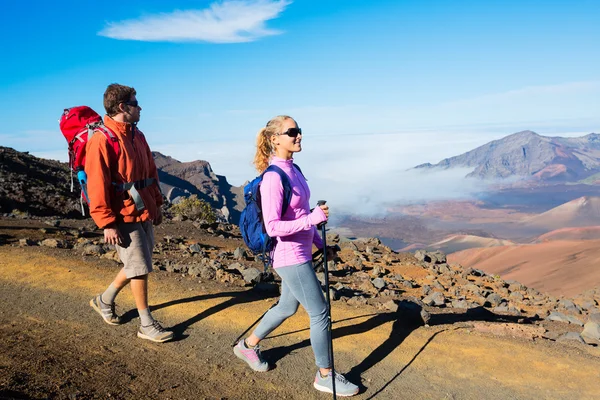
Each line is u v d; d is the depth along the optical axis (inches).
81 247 328.8
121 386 155.7
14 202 666.2
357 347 199.6
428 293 333.4
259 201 154.4
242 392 161.9
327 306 160.9
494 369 186.9
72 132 173.0
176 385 161.3
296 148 153.9
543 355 199.5
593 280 3122.5
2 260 285.0
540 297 389.7
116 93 171.8
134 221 179.0
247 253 395.2
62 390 146.0
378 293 306.2
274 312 171.5
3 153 938.7
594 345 224.7
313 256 170.1
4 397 132.2
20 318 209.6
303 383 171.0
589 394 172.6
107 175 169.5
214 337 201.5
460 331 221.6
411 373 181.6
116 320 206.8
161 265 302.5
